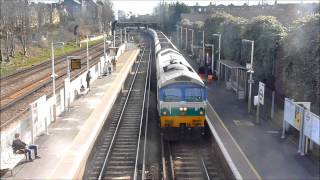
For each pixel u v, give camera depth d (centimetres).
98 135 2391
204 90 2425
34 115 2122
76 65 2988
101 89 3728
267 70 2928
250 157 1961
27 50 6862
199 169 2020
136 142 2462
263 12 7138
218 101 3247
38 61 6094
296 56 2366
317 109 2103
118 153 2262
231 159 1880
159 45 5828
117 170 2014
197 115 2433
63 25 11281
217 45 4903
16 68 5169
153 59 7375
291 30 2550
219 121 2641
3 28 6669
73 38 10044
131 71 5853
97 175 1953
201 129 2453
